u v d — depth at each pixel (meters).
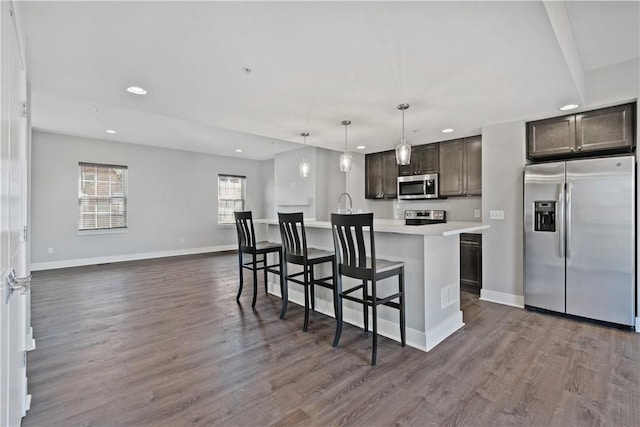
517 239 3.65
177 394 1.95
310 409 1.81
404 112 3.30
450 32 1.80
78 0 1.50
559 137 3.40
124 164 6.45
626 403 1.85
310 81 2.49
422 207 5.32
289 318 3.27
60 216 5.75
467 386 2.03
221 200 8.07
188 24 1.72
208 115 3.41
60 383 2.06
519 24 1.72
